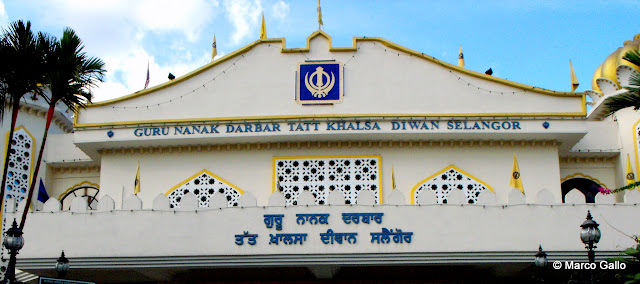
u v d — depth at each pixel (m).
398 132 21.66
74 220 18.45
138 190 22.16
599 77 27.23
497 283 20.44
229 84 22.73
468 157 22.45
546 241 17.70
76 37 15.98
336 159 22.30
